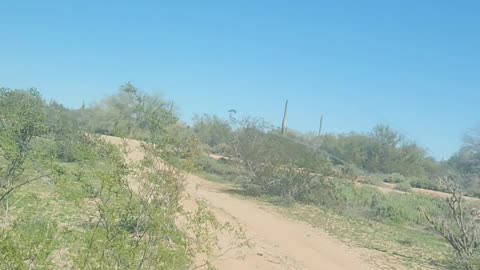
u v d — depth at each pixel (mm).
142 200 8508
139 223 8203
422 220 27172
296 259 16375
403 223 27234
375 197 30094
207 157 35094
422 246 21828
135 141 11062
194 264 9969
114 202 8359
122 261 7004
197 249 9148
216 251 13734
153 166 9047
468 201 26844
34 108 16516
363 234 22828
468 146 47312
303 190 28719
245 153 30125
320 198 28672
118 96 41062
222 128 49125
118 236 7445
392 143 54375
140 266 7387
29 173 13438
